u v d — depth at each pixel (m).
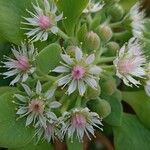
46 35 0.07
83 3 0.07
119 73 0.07
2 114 0.07
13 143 0.07
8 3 0.07
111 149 0.08
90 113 0.07
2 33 0.07
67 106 0.07
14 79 0.07
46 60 0.06
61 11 0.07
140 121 0.08
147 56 0.07
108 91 0.07
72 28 0.07
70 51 0.07
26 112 0.07
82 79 0.07
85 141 0.08
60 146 0.08
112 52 0.07
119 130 0.08
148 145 0.08
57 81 0.07
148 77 0.08
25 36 0.07
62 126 0.07
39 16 0.07
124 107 0.09
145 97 0.08
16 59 0.07
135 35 0.08
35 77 0.07
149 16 0.10
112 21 0.08
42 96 0.07
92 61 0.07
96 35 0.07
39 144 0.07
